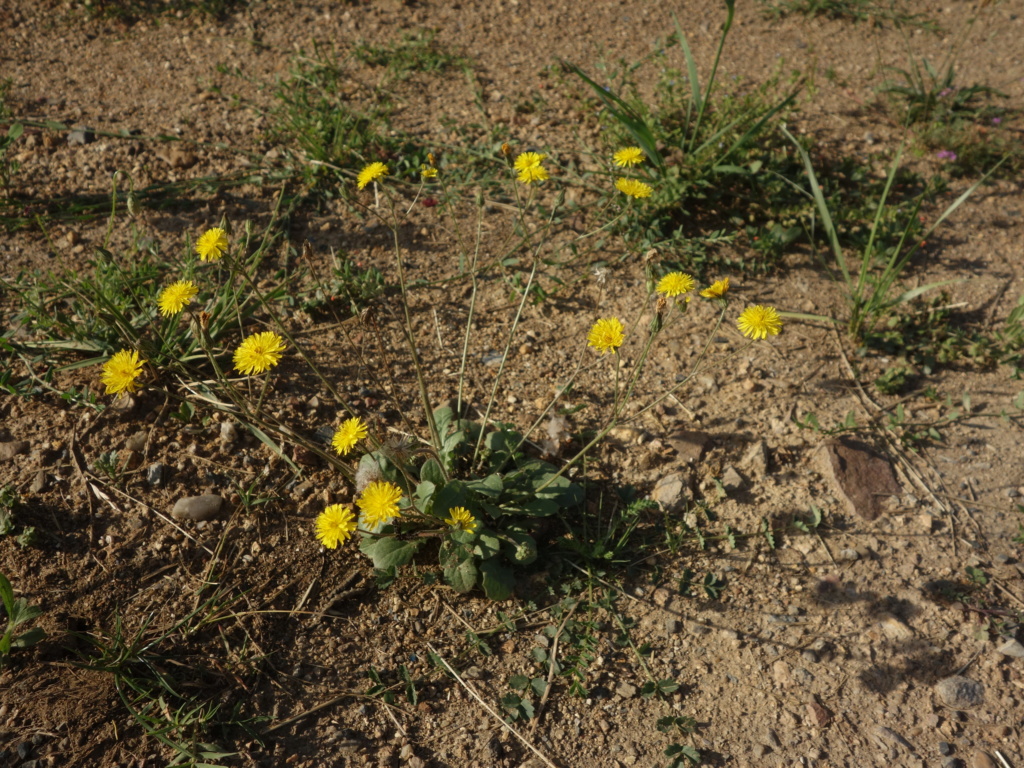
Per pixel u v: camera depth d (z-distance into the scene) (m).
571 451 0.67
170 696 0.53
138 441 0.64
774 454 0.68
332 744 0.53
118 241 0.79
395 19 1.12
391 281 0.79
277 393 0.68
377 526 0.58
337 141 0.87
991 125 1.02
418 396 0.70
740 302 0.80
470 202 0.87
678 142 0.90
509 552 0.59
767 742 0.54
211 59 1.02
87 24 1.04
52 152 0.87
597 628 0.58
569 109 0.99
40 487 0.61
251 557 0.60
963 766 0.53
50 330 0.70
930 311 0.79
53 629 0.55
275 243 0.81
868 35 1.19
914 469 0.69
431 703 0.55
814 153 0.94
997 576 0.62
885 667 0.57
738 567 0.62
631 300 0.79
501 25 1.14
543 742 0.53
